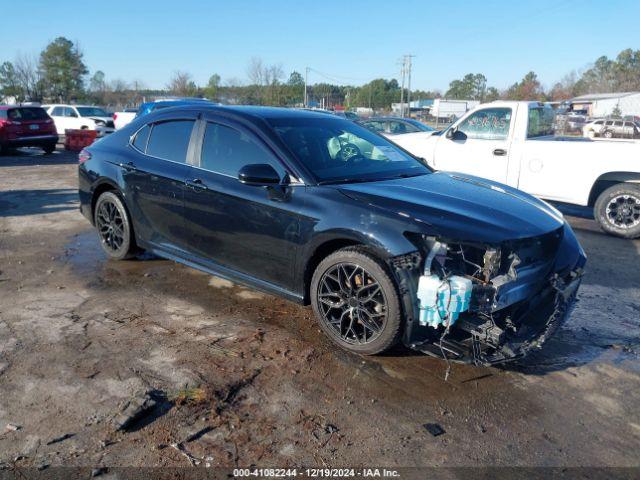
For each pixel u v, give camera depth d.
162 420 2.91
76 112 24.28
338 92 99.06
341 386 3.29
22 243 6.32
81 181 5.68
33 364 3.45
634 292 5.15
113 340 3.81
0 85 60.69
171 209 4.68
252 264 4.14
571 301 3.73
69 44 61.69
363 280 3.48
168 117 4.94
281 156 3.98
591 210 9.39
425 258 3.24
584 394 3.30
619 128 10.43
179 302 4.54
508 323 3.39
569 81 73.12
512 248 3.32
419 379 3.40
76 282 4.99
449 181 4.26
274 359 3.59
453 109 55.12
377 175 4.16
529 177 8.02
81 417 2.90
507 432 2.91
